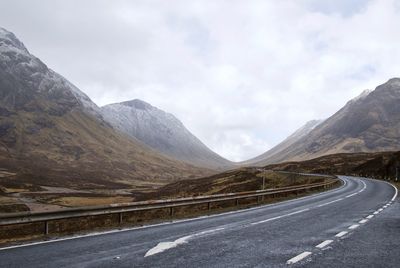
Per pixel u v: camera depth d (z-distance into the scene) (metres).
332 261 9.21
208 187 93.69
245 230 14.49
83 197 121.94
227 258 9.58
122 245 11.51
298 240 12.20
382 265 8.81
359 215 19.27
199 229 14.94
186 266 8.73
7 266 8.81
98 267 8.68
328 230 14.32
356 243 11.62
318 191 44.22
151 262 9.15
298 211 21.72
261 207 25.16
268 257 9.69
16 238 13.34
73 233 14.12
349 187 48.53
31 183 170.88
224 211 22.81
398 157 82.06
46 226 14.09
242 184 84.75
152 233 14.00
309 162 155.25
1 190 124.44
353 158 149.00
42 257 9.81
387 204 25.53
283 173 97.00
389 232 13.77
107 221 24.64
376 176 89.00
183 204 21.53
